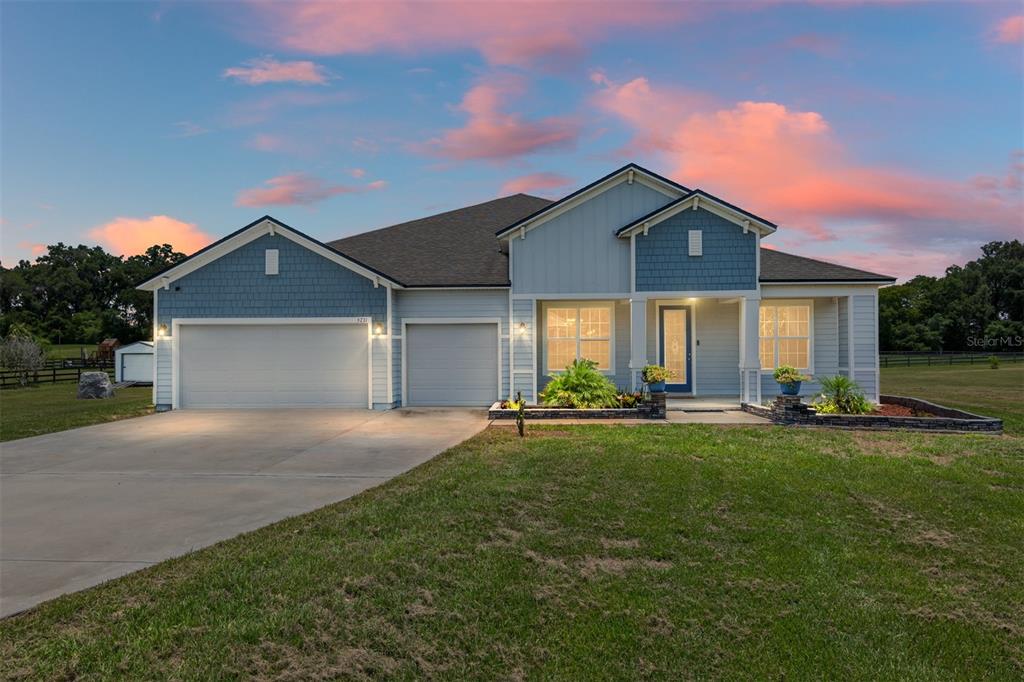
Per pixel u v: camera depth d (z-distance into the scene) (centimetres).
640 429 1049
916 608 389
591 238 1411
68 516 575
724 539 503
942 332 6962
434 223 1908
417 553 463
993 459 789
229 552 468
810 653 335
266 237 1448
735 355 1521
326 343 1454
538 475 706
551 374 1511
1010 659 333
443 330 1494
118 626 346
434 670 310
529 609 376
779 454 817
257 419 1273
